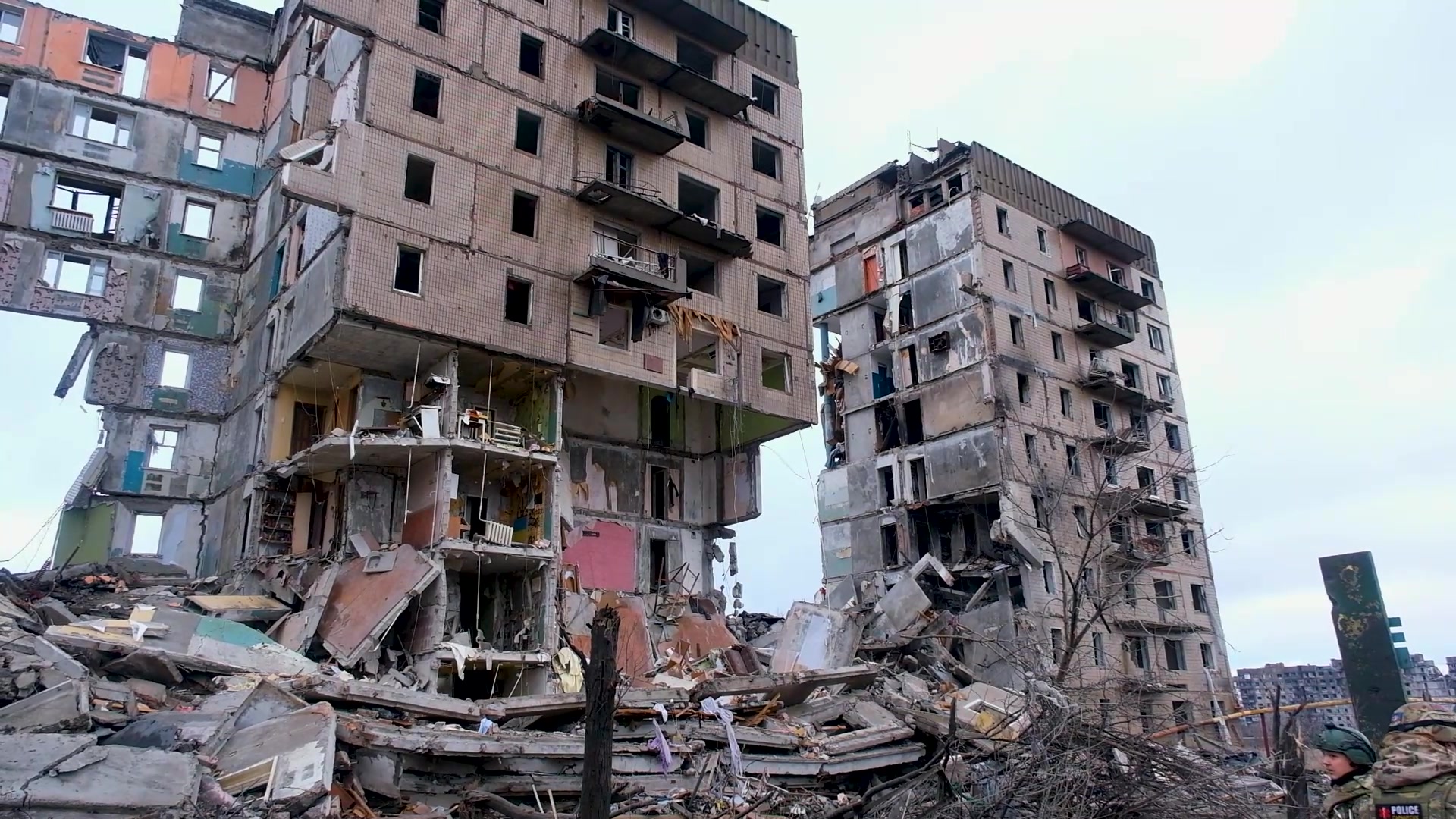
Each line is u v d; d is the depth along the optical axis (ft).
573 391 98.37
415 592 71.97
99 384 98.12
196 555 98.27
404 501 84.23
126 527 96.12
